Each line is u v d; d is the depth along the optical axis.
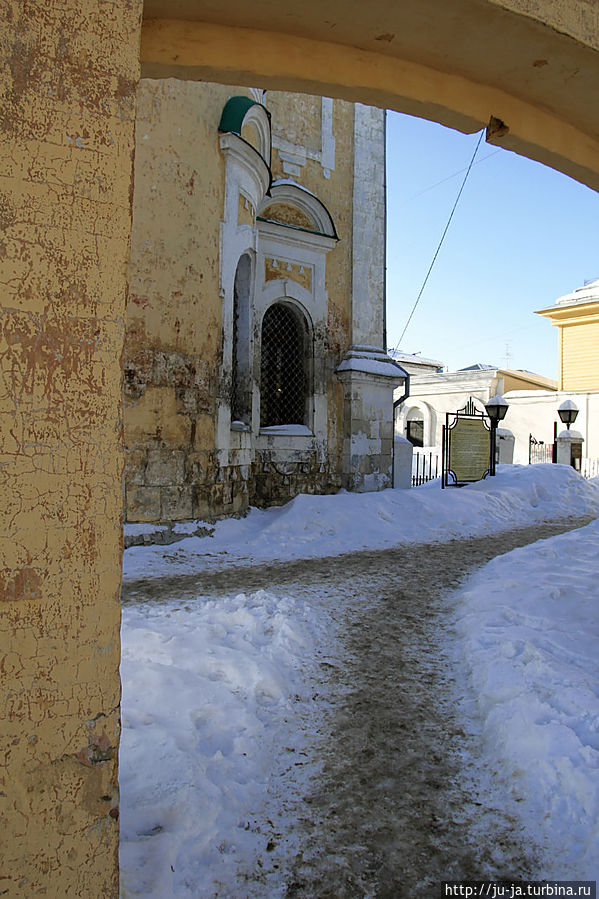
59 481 1.62
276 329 12.75
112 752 1.67
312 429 12.85
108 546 1.67
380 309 14.00
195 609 5.54
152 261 8.75
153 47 2.63
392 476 13.91
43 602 1.59
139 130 8.69
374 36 2.71
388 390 13.91
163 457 8.85
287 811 2.71
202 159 9.41
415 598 6.29
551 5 2.54
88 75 1.69
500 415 16.06
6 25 1.61
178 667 3.94
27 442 1.58
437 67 2.96
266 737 3.28
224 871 2.31
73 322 1.64
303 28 2.68
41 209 1.61
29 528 1.58
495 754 3.10
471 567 8.00
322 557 8.61
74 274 1.64
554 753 2.84
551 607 5.12
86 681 1.64
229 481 10.08
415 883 2.27
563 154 3.39
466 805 2.74
